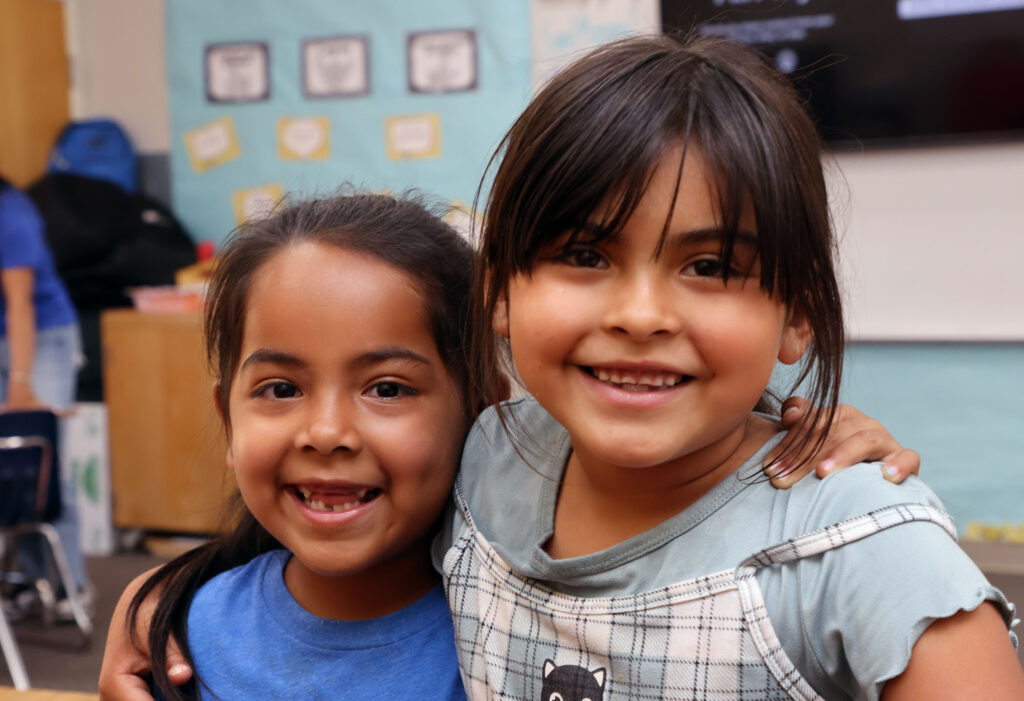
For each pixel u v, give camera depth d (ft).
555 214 2.12
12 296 9.89
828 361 2.25
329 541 2.63
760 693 2.17
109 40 13.80
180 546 12.15
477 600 2.62
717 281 2.07
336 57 12.67
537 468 2.68
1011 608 2.06
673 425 2.12
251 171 13.23
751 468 2.33
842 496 2.16
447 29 12.19
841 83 10.95
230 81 13.15
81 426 12.01
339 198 3.01
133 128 13.87
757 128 2.07
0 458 8.54
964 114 10.63
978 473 10.91
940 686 1.91
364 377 2.61
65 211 12.69
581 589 2.41
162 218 13.25
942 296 10.95
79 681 8.34
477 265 2.60
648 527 2.39
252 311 2.66
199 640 2.94
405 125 12.53
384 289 2.61
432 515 2.75
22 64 13.44
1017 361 10.68
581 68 2.23
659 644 2.26
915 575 1.98
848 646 2.05
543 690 2.42
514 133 2.32
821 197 2.22
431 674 2.75
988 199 10.71
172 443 11.84
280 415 2.64
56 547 9.16
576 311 2.12
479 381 2.73
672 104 2.06
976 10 10.44
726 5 11.10
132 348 11.91
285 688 2.78
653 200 2.03
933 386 10.96
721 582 2.21
